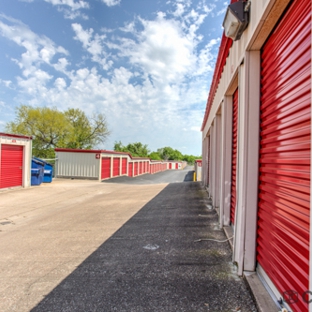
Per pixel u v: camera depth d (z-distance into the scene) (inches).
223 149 161.9
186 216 204.1
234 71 116.6
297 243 57.3
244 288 85.8
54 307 81.5
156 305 79.9
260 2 72.8
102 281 98.7
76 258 125.1
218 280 92.9
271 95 78.0
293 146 60.0
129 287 92.7
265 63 84.6
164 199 304.5
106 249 136.6
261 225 86.0
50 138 1103.0
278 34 71.9
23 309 81.0
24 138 471.2
